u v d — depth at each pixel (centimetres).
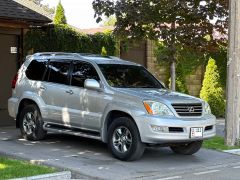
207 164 1039
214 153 1163
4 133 1319
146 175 899
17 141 1191
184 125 967
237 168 1023
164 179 892
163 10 1309
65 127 1121
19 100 1213
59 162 963
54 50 1638
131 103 985
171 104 978
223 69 2161
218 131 1565
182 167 993
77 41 1698
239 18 1245
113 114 1033
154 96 990
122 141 995
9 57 1484
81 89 1077
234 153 1178
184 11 1323
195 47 1384
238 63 1245
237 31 1243
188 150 1098
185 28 1339
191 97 1043
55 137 1261
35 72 1200
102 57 1159
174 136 959
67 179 870
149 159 1050
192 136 980
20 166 902
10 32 1470
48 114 1143
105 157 1033
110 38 1794
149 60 1958
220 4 1354
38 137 1180
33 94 1177
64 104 1109
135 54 1908
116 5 1309
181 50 1384
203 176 933
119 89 1025
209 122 1020
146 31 1359
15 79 1248
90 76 1082
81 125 1077
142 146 975
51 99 1139
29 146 1129
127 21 1330
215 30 1412
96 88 1038
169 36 1310
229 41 1253
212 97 2077
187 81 2166
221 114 2088
